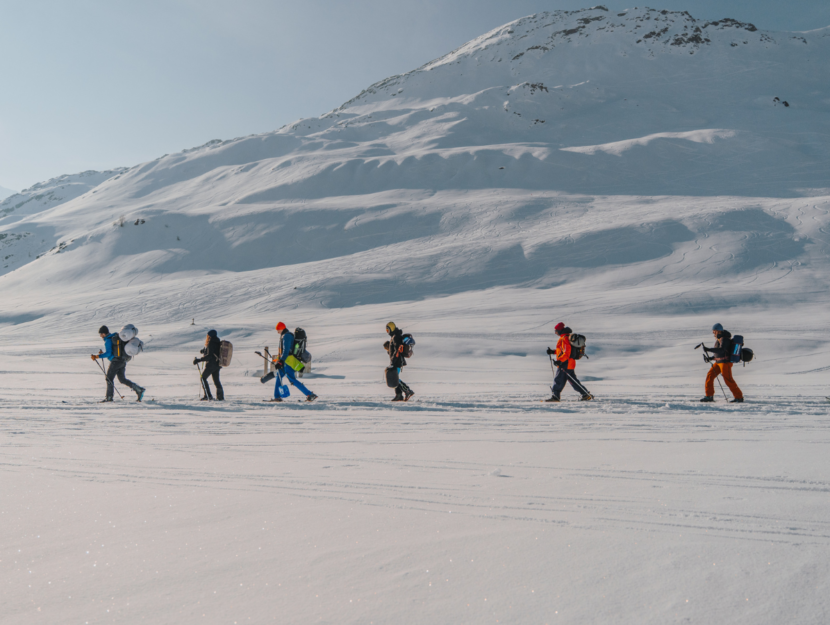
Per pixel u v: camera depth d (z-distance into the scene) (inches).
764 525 105.3
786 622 65.0
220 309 2065.7
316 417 331.6
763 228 2329.0
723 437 242.5
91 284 2994.6
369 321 1547.7
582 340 410.0
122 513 120.5
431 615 68.7
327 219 3380.9
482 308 1628.9
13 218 7470.5
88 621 68.9
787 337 1035.3
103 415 345.4
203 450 215.6
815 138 4485.7
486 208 3270.2
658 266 2070.6
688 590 74.7
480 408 372.5
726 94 6279.5
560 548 93.4
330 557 90.8
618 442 231.0
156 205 5088.6
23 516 118.5
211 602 74.1
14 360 1059.3
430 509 121.6
